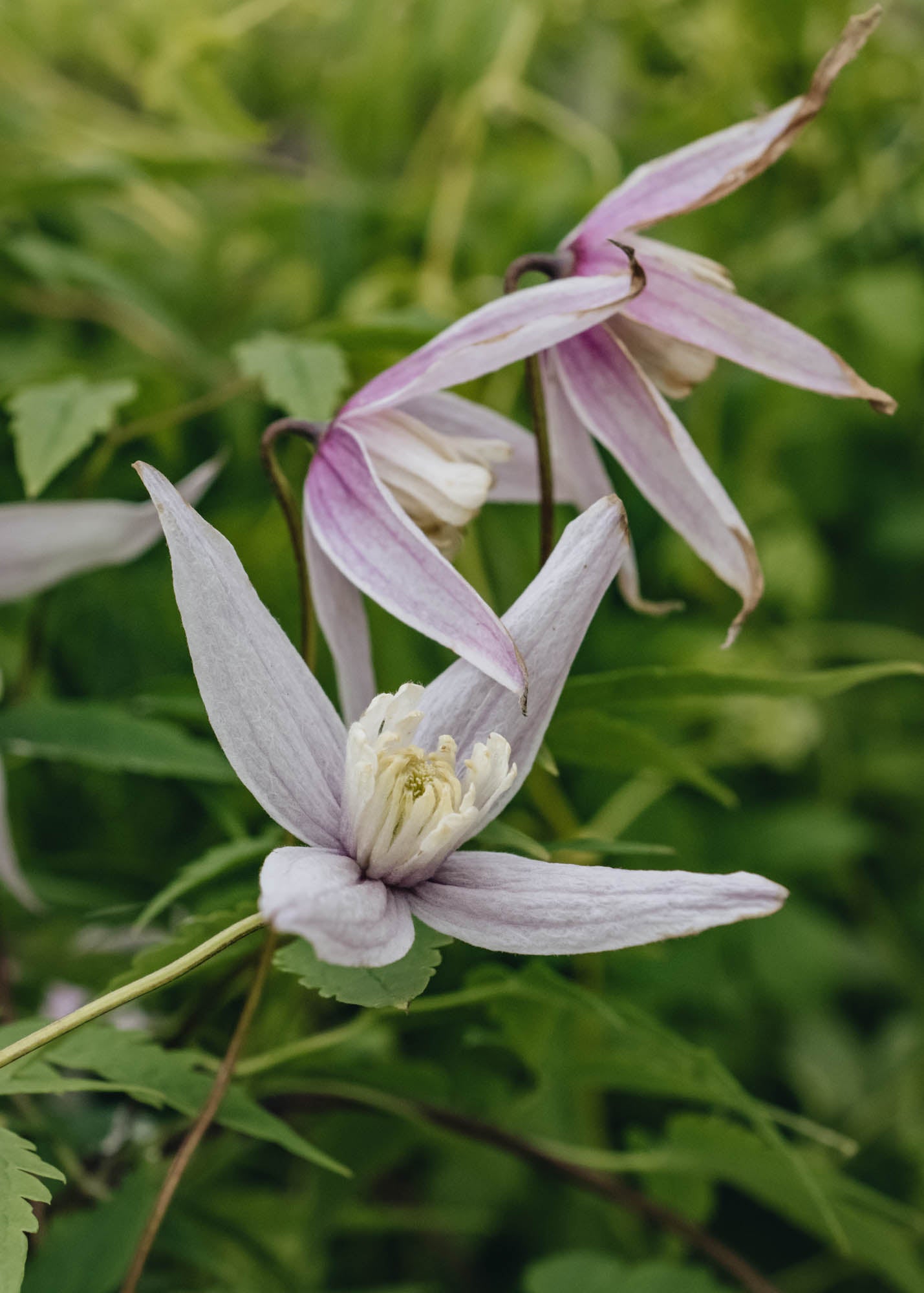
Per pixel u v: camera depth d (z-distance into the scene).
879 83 0.66
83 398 0.41
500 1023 0.40
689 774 0.39
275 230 0.60
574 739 0.39
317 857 0.33
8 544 0.40
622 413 0.37
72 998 0.49
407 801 0.33
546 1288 0.42
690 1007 0.58
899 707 0.69
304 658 0.37
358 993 0.33
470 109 0.59
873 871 0.68
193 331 0.61
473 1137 0.41
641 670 0.37
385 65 0.62
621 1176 0.52
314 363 0.41
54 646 0.51
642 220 0.36
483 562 0.50
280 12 0.68
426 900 0.33
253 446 0.53
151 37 0.63
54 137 0.61
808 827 0.61
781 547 0.66
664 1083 0.39
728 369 0.65
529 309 0.35
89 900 0.44
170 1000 0.44
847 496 0.70
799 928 0.61
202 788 0.41
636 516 0.61
